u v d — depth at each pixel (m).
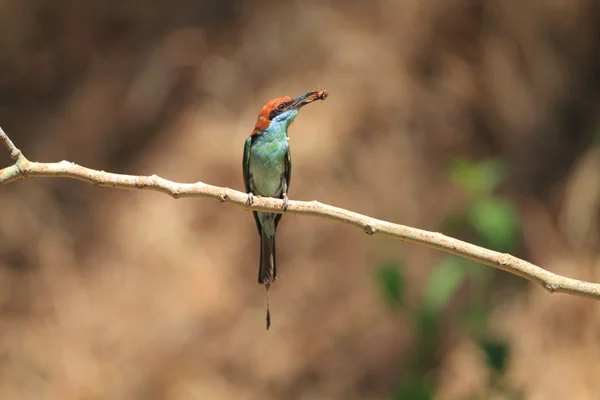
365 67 15.10
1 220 15.66
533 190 14.18
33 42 17.08
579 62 14.95
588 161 13.93
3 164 16.25
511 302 12.98
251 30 16.05
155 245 14.70
